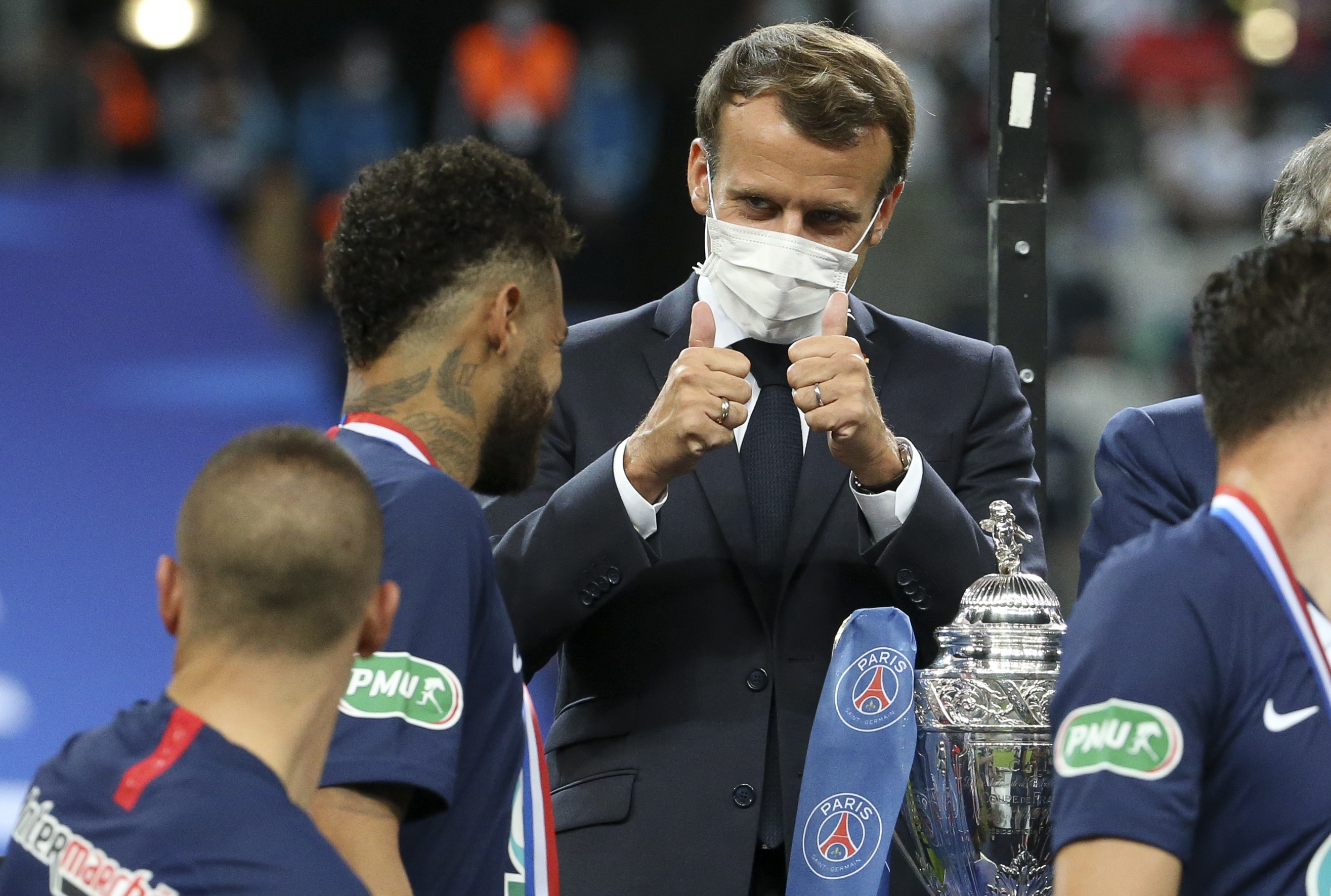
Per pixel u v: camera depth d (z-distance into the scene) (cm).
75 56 2902
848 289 628
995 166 693
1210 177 2661
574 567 582
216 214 2734
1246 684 426
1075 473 2191
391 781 448
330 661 422
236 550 412
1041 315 695
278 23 3103
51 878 397
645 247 2748
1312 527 444
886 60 611
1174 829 415
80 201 2355
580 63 2794
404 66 3080
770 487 618
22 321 2020
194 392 1966
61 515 1730
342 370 2080
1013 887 540
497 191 511
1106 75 2783
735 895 575
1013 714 523
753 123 591
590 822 595
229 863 387
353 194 518
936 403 642
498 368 512
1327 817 417
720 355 566
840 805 546
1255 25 2909
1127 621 432
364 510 426
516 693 509
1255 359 446
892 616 560
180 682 420
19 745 1458
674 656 604
